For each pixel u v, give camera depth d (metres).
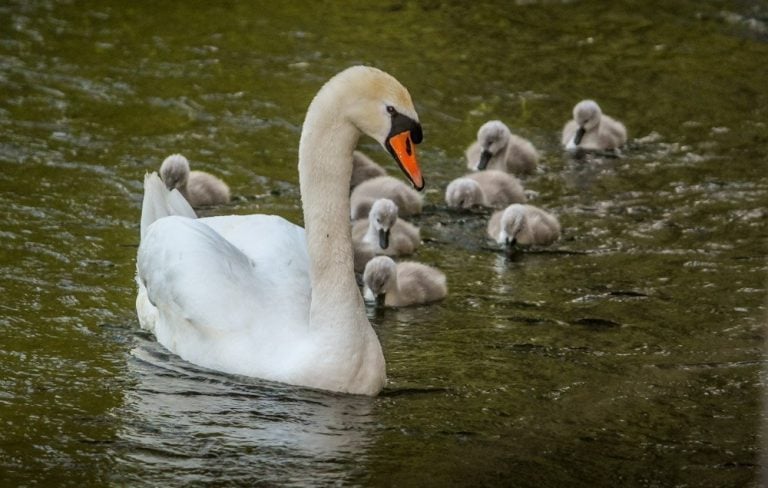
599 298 15.34
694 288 15.55
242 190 18.33
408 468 11.04
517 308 15.09
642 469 11.16
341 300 12.28
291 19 25.36
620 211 18.33
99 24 24.23
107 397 12.12
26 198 17.16
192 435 11.45
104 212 16.95
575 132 20.53
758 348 13.81
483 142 19.53
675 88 23.03
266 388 12.31
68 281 14.88
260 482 10.69
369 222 17.12
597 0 27.62
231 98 21.30
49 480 10.61
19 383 12.35
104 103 20.70
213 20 24.94
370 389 12.41
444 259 16.88
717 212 18.14
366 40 24.56
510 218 17.02
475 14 26.47
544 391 12.74
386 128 12.06
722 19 26.53
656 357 13.61
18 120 19.78
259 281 12.88
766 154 20.28
